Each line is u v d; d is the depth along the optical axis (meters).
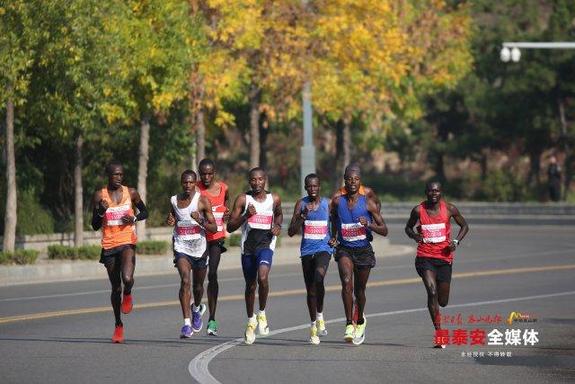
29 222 94.25
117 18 81.25
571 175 166.38
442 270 44.78
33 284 73.56
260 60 103.25
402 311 57.06
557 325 51.59
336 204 44.44
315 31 103.56
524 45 97.06
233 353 42.56
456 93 172.00
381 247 104.81
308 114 99.25
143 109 90.88
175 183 109.75
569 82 162.88
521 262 88.75
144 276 79.94
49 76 79.88
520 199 164.00
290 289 68.06
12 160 80.56
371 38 109.50
